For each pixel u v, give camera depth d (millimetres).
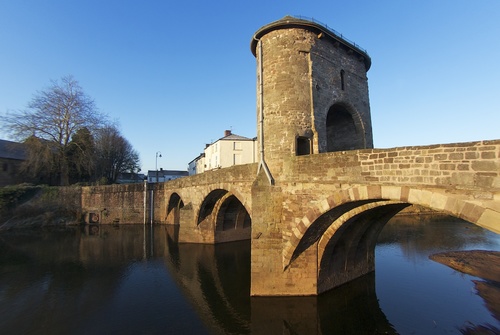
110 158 49781
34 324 11570
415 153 7758
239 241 26750
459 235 30172
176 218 36844
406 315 12156
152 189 38438
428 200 7371
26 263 20281
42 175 41406
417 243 26500
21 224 33750
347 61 16078
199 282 16469
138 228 34688
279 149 13039
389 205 11539
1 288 15539
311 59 13852
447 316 12070
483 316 12031
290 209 11859
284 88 13445
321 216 10672
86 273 18125
